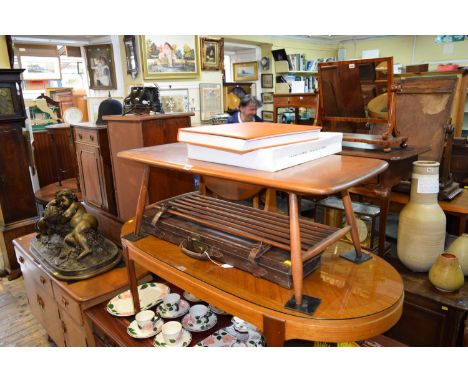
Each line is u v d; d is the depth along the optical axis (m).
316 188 0.75
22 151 3.03
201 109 4.48
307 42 6.63
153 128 1.87
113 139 2.04
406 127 2.18
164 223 1.29
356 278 1.01
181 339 1.43
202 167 0.95
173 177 1.97
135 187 1.96
